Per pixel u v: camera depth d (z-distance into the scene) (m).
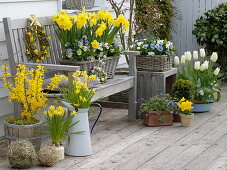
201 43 7.24
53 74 4.79
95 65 4.65
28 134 3.81
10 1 4.41
